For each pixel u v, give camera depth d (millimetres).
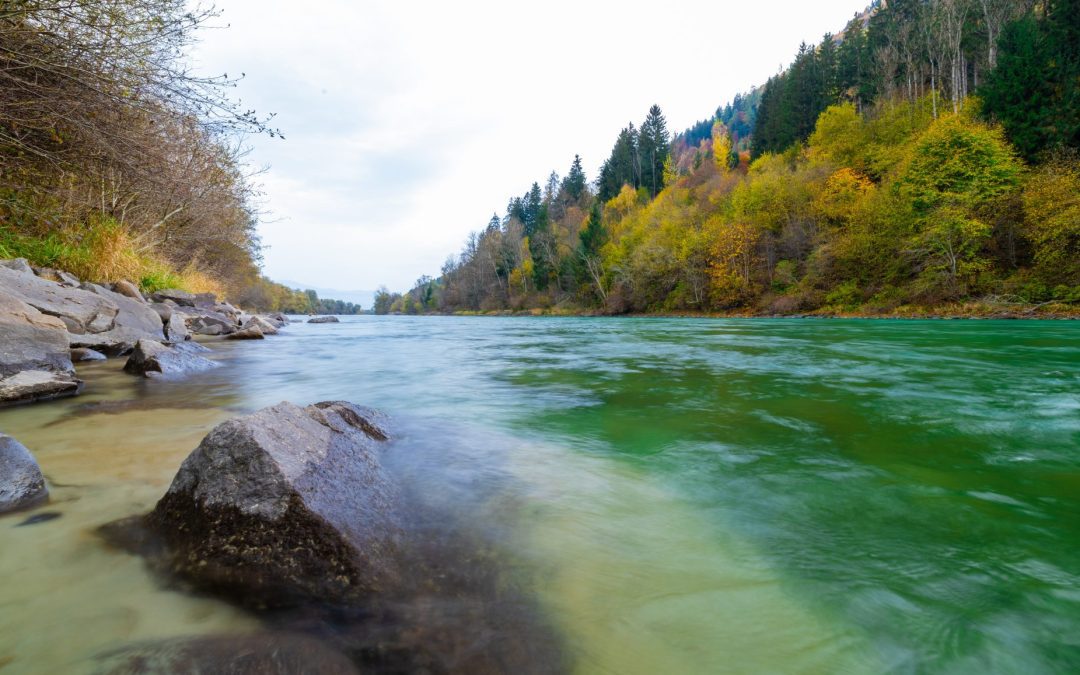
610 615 1533
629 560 1854
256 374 6523
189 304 13570
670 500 2395
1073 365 6969
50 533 1864
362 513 1942
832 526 2135
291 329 19000
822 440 3391
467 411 4293
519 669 1297
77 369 6055
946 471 2783
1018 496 2439
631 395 5066
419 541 1918
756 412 4254
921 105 42562
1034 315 20344
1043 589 1663
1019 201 24531
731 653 1389
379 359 8719
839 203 34844
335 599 1539
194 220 14328
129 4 6570
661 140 85188
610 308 50562
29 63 5977
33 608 1446
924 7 49969
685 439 3418
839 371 6695
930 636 1451
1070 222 21094
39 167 8008
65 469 2566
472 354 9656
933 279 25234
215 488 1828
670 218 50312
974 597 1629
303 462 2025
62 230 9555
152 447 2980
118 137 7125
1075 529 2092
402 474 2615
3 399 4098
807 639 1441
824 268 31859
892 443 3303
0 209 8438
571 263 59500
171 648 1311
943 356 8211
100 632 1366
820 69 63344
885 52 50531
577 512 2244
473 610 1523
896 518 2199
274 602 1526
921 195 26906
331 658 1301
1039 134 27172
